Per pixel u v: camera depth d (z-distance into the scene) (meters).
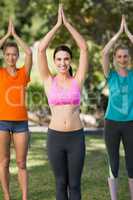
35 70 19.25
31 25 27.05
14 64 6.88
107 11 17.89
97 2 18.02
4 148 6.90
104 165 10.33
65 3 17.69
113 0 17.73
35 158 11.23
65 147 6.26
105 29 18.08
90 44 18.58
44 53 6.46
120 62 6.82
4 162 6.98
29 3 24.53
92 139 14.34
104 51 6.88
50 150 6.30
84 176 9.22
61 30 17.53
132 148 6.76
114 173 6.99
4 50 6.93
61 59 6.33
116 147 6.86
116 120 6.76
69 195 6.32
